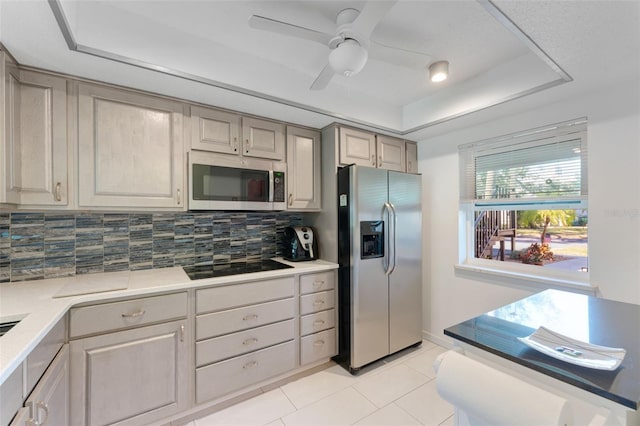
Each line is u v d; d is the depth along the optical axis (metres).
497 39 1.70
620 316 1.21
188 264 2.27
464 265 2.59
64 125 1.55
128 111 1.73
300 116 2.24
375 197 2.36
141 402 1.58
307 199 2.46
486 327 1.11
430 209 2.85
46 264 1.79
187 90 1.78
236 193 2.08
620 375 0.75
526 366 0.84
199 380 1.77
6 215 1.69
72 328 1.40
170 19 1.53
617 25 1.21
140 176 1.76
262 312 2.01
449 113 2.32
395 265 2.48
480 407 0.75
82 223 1.90
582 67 1.55
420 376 2.22
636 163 1.68
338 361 2.40
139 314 1.58
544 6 1.11
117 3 1.41
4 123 1.30
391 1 1.10
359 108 2.39
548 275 2.13
